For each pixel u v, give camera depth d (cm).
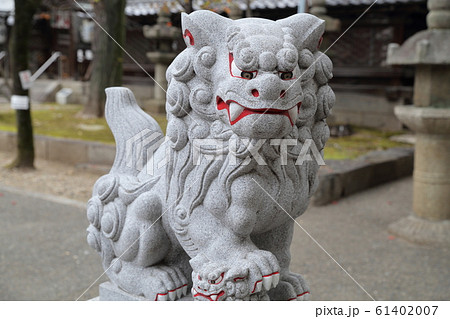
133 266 145
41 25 1011
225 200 117
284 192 119
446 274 193
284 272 136
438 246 221
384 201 281
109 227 141
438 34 259
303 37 112
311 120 122
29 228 290
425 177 267
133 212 137
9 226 295
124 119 151
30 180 421
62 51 1031
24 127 463
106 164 464
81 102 699
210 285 116
